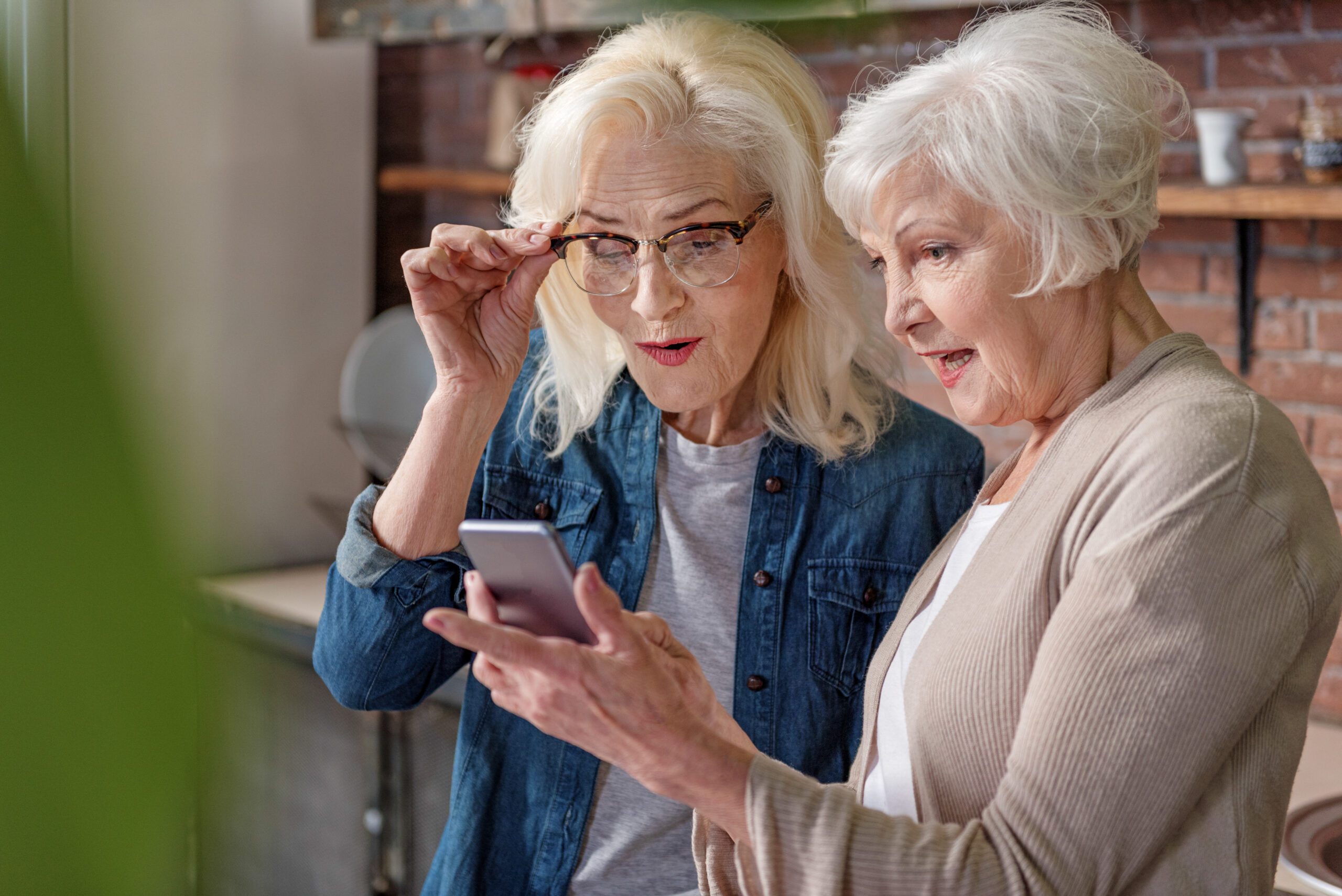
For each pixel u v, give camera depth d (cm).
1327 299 191
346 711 222
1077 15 88
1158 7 201
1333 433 192
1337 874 137
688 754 74
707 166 111
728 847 87
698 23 118
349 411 276
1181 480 73
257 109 285
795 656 120
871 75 224
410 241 308
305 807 230
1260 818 75
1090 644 71
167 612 9
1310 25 187
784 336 123
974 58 85
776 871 74
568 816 117
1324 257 190
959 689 83
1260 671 70
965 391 93
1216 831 73
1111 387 84
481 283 109
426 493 110
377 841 220
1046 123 79
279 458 296
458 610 117
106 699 8
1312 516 75
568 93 116
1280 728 76
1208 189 185
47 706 8
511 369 111
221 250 281
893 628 102
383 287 313
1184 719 69
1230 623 70
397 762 217
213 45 276
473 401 110
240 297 286
